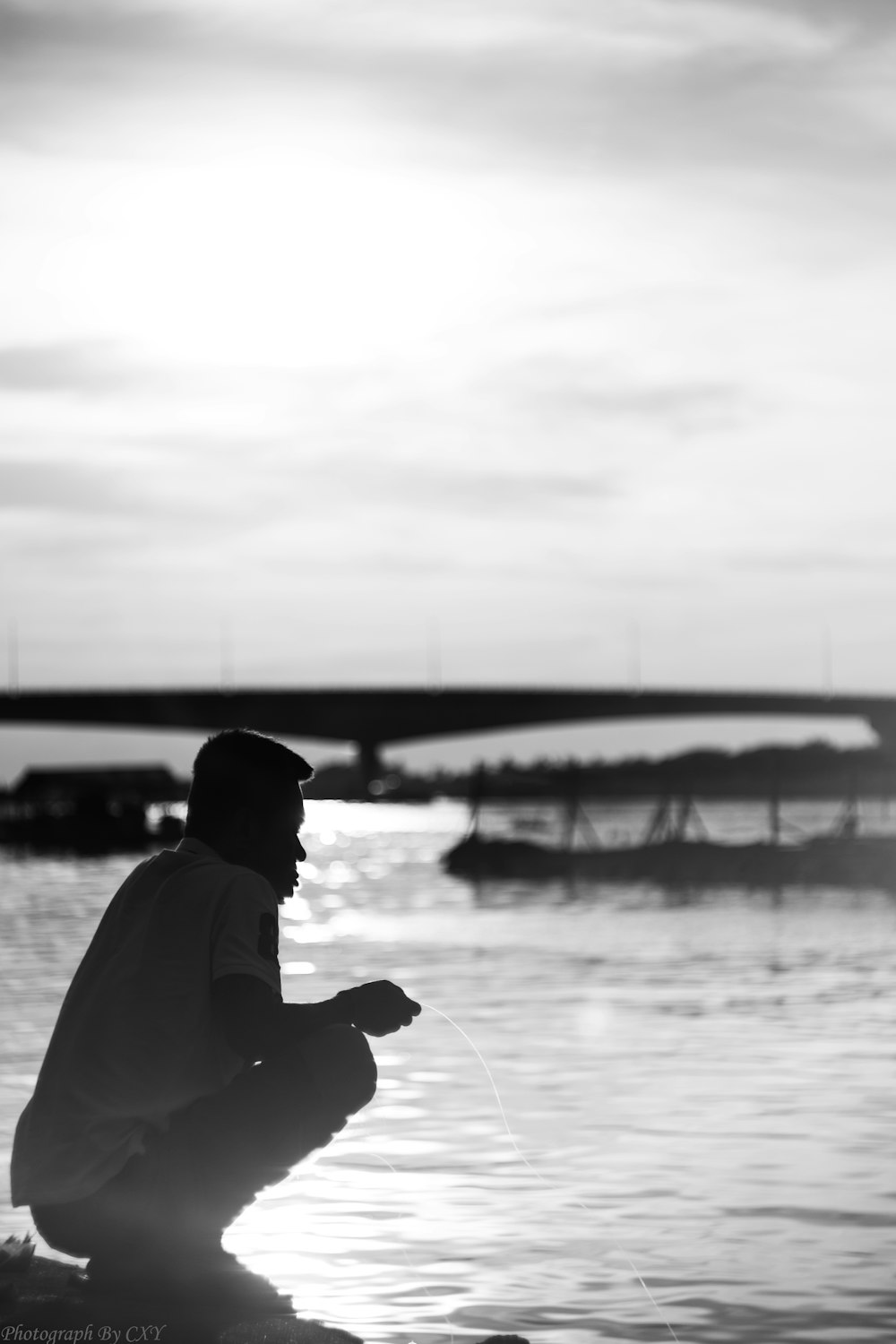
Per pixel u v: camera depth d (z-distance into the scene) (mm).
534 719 170375
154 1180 4570
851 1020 14477
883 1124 8906
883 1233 6488
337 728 168375
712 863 50031
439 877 55969
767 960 22109
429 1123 9062
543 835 98438
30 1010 15258
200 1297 4723
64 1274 4988
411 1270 5898
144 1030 4566
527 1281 5770
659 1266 5949
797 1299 5582
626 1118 9188
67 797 157000
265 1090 4520
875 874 45062
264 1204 6984
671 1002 16297
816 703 171625
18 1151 4680
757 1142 8406
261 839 4891
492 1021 14461
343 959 22953
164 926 4617
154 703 166375
